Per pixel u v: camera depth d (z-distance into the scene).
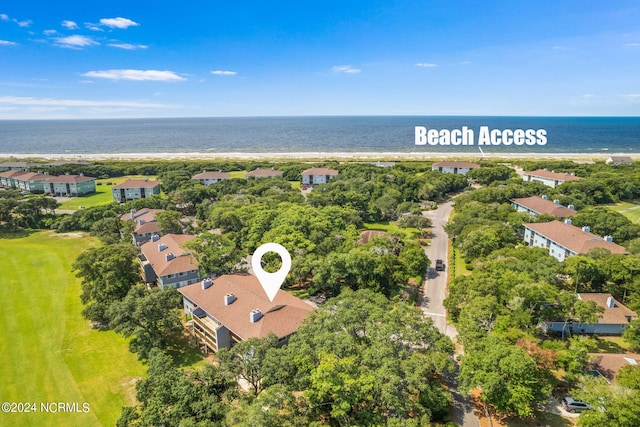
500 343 43.50
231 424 35.59
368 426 36.41
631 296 61.94
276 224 91.25
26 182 163.38
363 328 48.53
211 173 173.50
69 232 116.50
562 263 65.19
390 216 124.44
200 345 59.91
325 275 70.38
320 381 37.16
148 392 40.84
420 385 38.53
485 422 42.91
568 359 45.38
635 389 38.47
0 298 75.44
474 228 87.50
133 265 71.12
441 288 75.44
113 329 59.41
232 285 62.50
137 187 150.38
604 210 94.75
